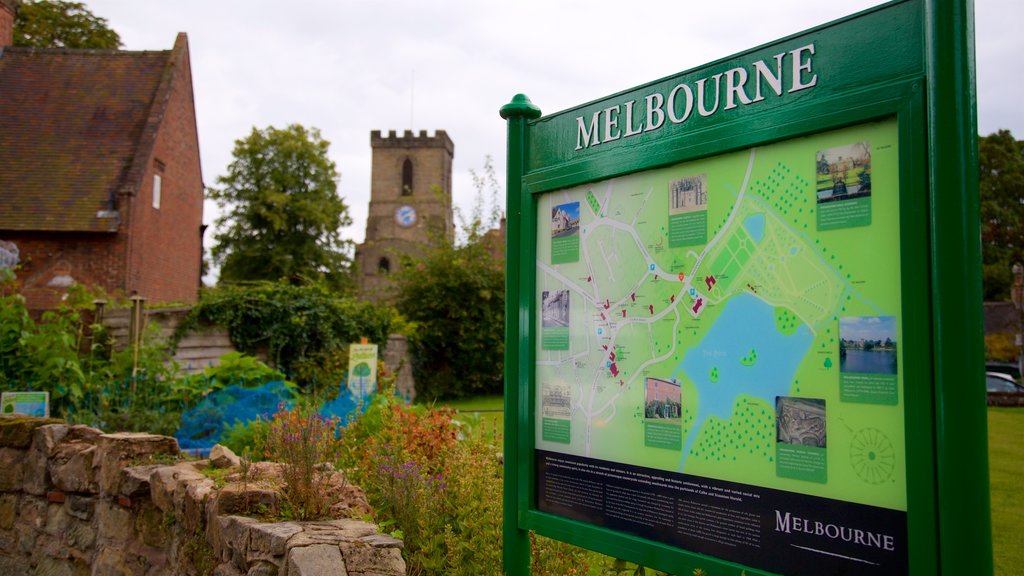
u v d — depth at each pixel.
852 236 2.15
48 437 4.91
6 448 5.22
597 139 2.91
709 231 2.52
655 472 2.62
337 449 5.35
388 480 4.12
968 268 1.88
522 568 3.16
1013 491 7.22
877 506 2.05
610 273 2.84
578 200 3.01
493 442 6.21
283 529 2.86
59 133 22.75
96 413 8.21
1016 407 17.08
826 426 2.17
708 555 2.43
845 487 2.12
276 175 37.59
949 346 1.88
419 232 64.94
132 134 22.98
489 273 20.83
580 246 2.97
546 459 3.04
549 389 3.05
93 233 20.55
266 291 14.72
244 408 7.89
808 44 2.27
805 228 2.26
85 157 22.16
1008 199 37.56
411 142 66.94
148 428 7.72
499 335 20.44
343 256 39.06
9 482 5.18
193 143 27.03
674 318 2.60
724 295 2.45
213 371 10.42
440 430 5.90
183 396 9.05
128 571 4.10
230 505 3.23
